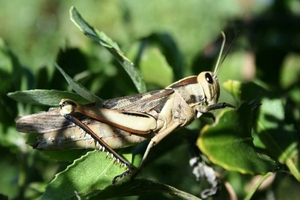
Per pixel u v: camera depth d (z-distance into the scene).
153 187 0.28
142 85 0.30
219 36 0.38
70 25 0.81
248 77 0.37
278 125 0.30
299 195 0.41
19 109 0.32
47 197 0.28
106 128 0.31
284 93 0.36
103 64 0.33
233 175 0.34
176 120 0.31
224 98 0.44
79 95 0.30
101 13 0.74
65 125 0.30
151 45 0.34
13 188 0.39
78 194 0.28
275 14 0.38
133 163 0.30
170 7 0.73
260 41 0.37
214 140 0.27
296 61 0.41
